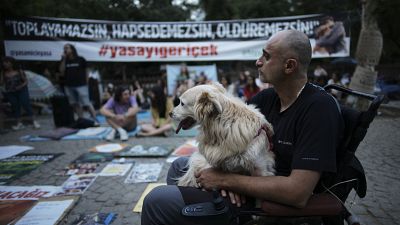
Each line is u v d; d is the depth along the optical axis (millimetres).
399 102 3988
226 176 1585
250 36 8164
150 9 17281
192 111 1995
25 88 7395
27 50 7723
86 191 3338
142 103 11078
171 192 1574
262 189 1444
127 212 2842
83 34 7977
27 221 2598
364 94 1677
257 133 1643
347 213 1584
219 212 1438
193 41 8273
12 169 4137
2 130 7074
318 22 7758
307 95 1609
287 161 1631
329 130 1438
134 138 6047
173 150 5027
